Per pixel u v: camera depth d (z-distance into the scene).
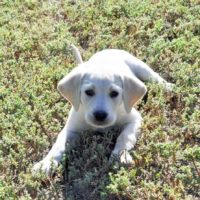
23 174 1.51
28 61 1.85
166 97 1.67
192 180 1.47
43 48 1.88
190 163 1.52
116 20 1.96
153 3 2.04
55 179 1.50
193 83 1.71
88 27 1.96
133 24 1.94
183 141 1.57
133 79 1.52
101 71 1.50
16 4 2.11
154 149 1.53
